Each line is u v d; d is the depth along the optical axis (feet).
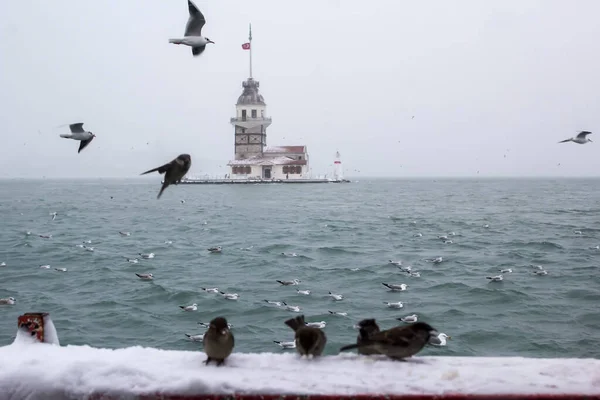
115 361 13.69
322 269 111.86
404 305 81.20
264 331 69.26
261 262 121.49
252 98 605.31
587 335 66.59
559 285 92.89
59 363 13.26
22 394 12.73
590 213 266.98
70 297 87.81
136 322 73.67
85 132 29.48
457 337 66.28
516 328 69.26
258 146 617.62
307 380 12.67
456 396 11.78
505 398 11.68
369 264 117.60
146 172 20.03
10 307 81.30
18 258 128.77
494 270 108.58
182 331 69.92
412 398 11.82
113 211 298.56
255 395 12.15
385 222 220.23
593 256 126.41
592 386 12.02
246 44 570.87
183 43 30.94
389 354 16.29
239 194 491.31
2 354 14.10
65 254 134.92
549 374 12.71
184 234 182.60
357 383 12.44
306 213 274.16
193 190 588.91
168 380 12.66
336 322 72.59
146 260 124.16
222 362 14.05
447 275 103.76
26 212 291.38
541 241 152.66
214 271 111.14
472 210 292.20
